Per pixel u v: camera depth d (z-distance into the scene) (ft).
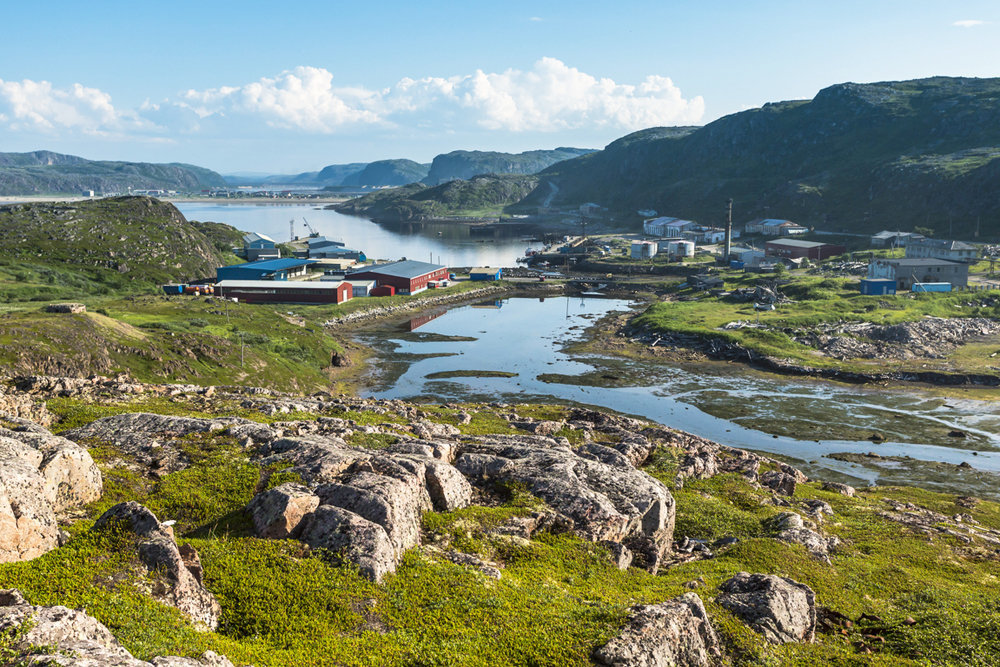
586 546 111.24
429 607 80.53
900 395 377.50
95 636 56.70
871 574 131.03
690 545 138.62
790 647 90.27
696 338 491.31
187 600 71.46
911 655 97.35
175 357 346.95
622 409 351.46
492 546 104.78
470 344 506.89
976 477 257.55
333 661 67.31
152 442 130.52
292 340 443.32
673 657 76.07
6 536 72.08
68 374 300.40
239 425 142.00
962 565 146.10
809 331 488.44
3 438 94.27
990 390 384.68
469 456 137.90
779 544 137.39
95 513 96.12
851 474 261.44
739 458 220.84
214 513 100.17
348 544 86.84
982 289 607.37
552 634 76.48
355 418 194.18
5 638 51.52
